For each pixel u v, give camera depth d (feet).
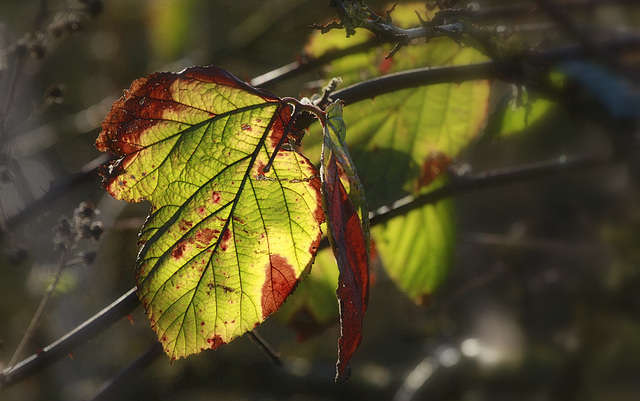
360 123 2.36
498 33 2.25
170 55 3.92
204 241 1.98
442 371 3.76
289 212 1.98
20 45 2.46
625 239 3.36
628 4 2.92
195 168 1.99
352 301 1.87
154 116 1.98
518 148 3.68
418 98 2.35
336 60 2.43
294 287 1.99
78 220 2.27
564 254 3.50
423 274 2.46
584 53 2.53
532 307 3.56
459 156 2.38
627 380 3.19
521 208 3.94
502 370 3.54
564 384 3.32
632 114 2.51
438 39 2.39
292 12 3.52
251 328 1.98
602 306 3.35
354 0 1.99
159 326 1.98
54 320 4.09
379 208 2.38
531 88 2.31
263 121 1.98
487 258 3.76
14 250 2.41
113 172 1.98
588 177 3.50
